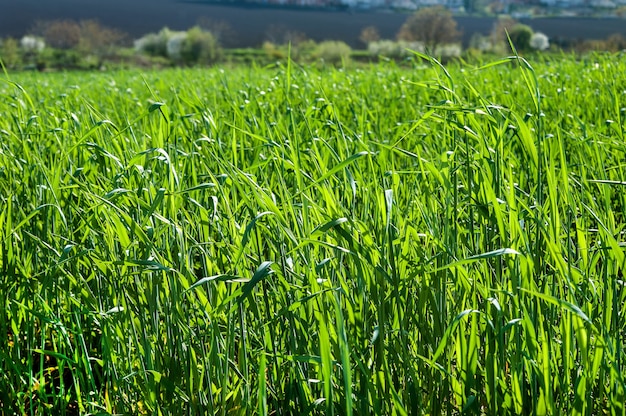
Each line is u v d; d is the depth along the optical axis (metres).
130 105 7.77
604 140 4.09
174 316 2.52
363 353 2.41
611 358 2.00
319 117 5.00
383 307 2.27
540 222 2.32
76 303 2.80
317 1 81.62
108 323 2.66
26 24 74.38
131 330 2.71
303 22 74.69
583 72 8.38
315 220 2.84
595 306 2.43
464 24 57.28
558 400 2.28
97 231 2.92
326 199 2.49
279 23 73.31
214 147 3.67
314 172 3.28
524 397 2.30
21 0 83.19
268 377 2.90
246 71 11.45
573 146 4.49
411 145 4.99
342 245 2.50
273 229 2.65
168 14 80.62
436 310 2.48
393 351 2.41
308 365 2.60
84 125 4.14
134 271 2.66
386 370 2.24
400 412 2.17
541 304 2.37
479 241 2.77
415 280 2.62
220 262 2.87
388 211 2.24
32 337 2.96
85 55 46.91
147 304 2.79
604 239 2.35
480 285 2.37
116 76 13.78
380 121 5.96
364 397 2.31
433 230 2.69
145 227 2.71
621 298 2.50
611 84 6.71
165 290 2.58
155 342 2.66
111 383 2.90
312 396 2.63
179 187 2.79
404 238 2.48
